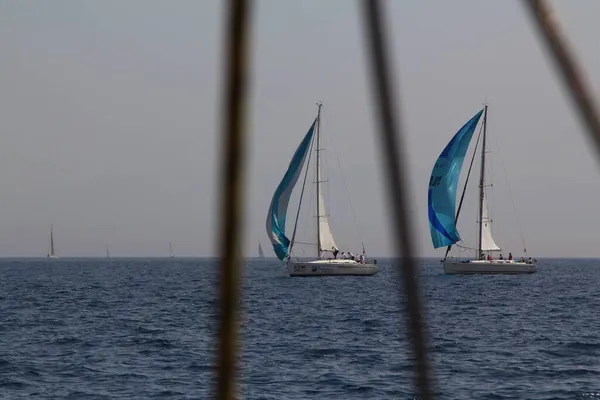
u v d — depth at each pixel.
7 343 127.31
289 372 95.62
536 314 183.25
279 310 196.00
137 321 168.12
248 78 6.76
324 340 129.38
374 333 140.88
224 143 6.82
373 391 83.81
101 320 170.62
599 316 177.88
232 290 6.91
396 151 7.00
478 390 84.00
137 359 108.69
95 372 97.31
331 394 82.38
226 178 6.81
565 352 114.25
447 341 127.62
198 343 127.06
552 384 87.44
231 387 7.12
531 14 7.09
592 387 85.62
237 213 6.81
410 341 7.35
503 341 127.75
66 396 82.44
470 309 198.00
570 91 6.91
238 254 6.86
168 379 92.50
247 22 6.75
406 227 6.98
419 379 7.37
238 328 7.16
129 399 80.69
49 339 133.00
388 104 7.02
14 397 82.06
